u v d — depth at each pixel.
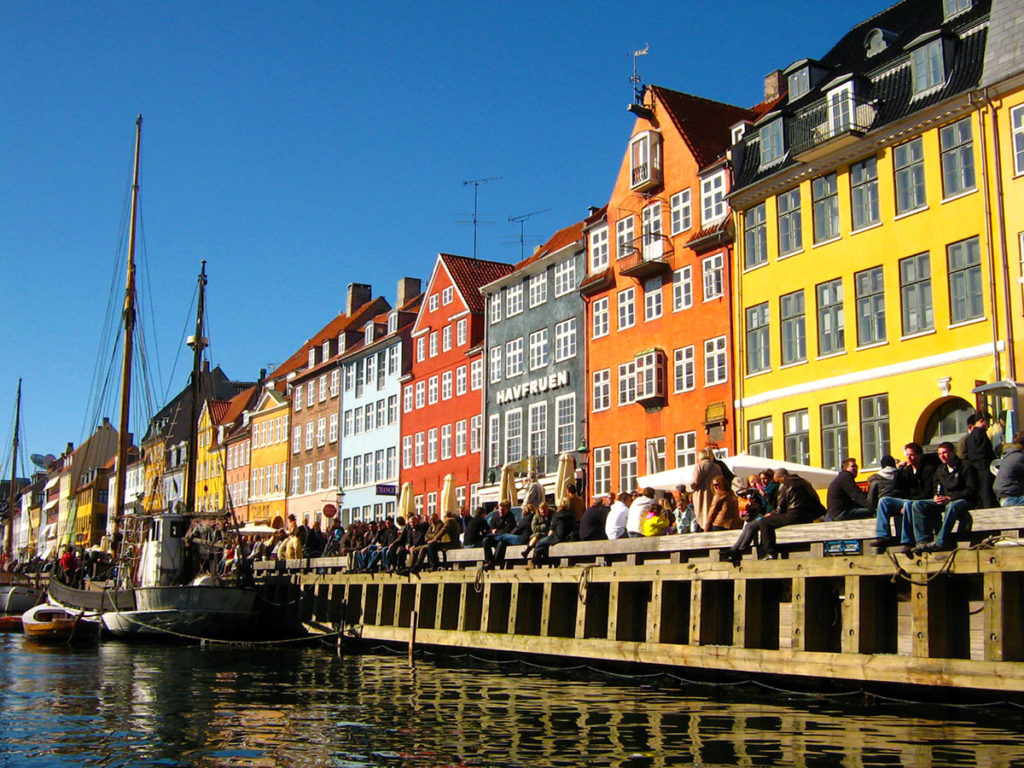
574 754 11.95
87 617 33.84
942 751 11.32
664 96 36.56
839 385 28.02
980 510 13.10
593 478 37.72
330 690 18.61
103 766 12.03
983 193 24.78
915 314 26.36
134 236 46.69
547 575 20.62
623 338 36.94
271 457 71.50
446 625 24.53
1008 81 24.20
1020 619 12.70
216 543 34.91
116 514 43.31
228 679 20.94
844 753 11.38
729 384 31.86
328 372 64.44
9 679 21.30
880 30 30.78
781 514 15.66
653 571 17.78
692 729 13.20
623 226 37.59
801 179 29.77
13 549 155.50
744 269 31.75
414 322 55.72
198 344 41.44
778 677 16.45
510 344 44.38
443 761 11.85
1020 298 23.78
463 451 47.69
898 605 14.28
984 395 21.70
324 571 32.28
